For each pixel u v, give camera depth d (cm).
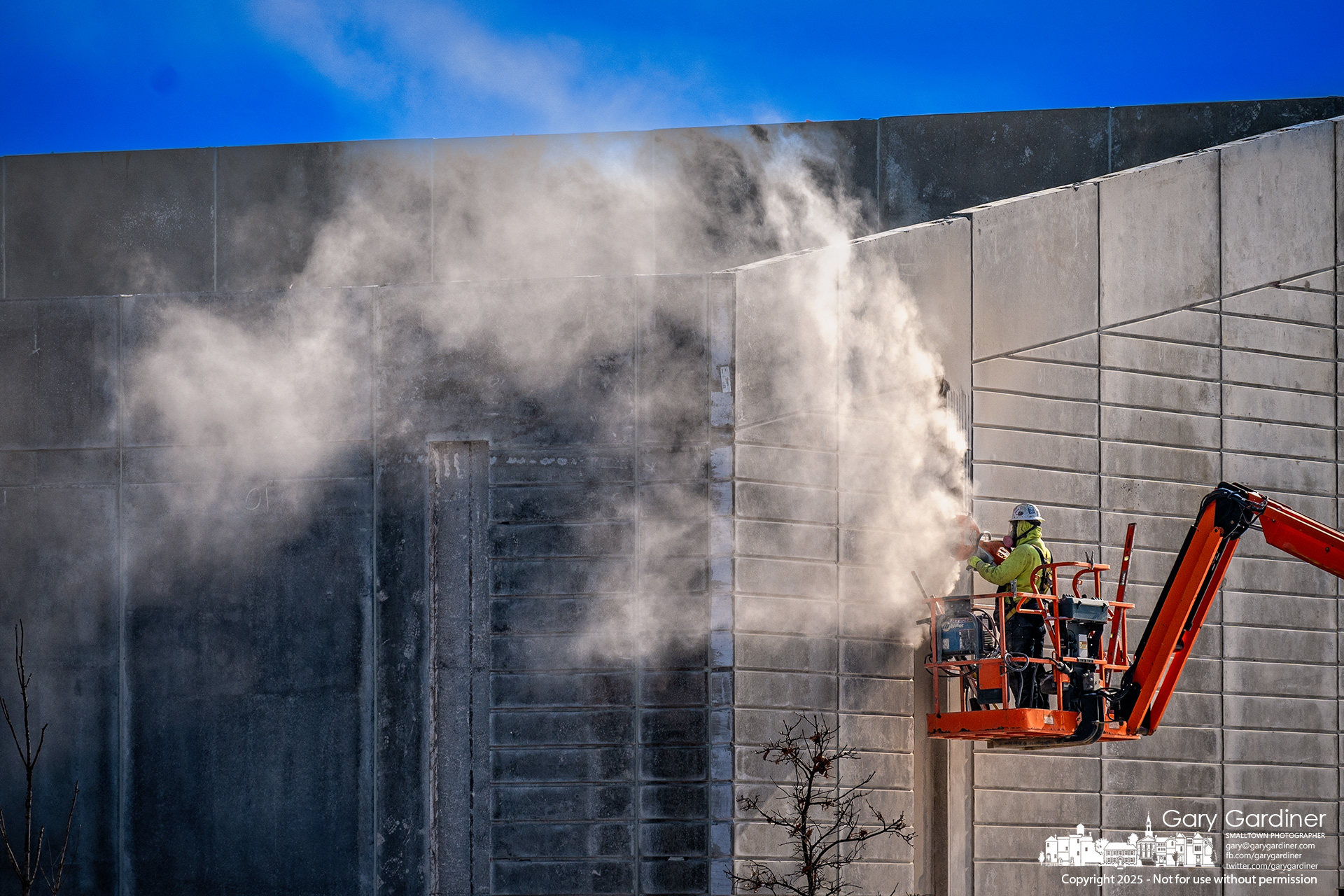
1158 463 1408
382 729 1136
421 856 1116
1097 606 1144
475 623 1145
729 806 1082
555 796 1098
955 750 1245
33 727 1184
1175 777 1371
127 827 1162
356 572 1160
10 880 1164
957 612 1160
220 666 1170
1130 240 1418
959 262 1291
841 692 1158
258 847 1145
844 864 1133
